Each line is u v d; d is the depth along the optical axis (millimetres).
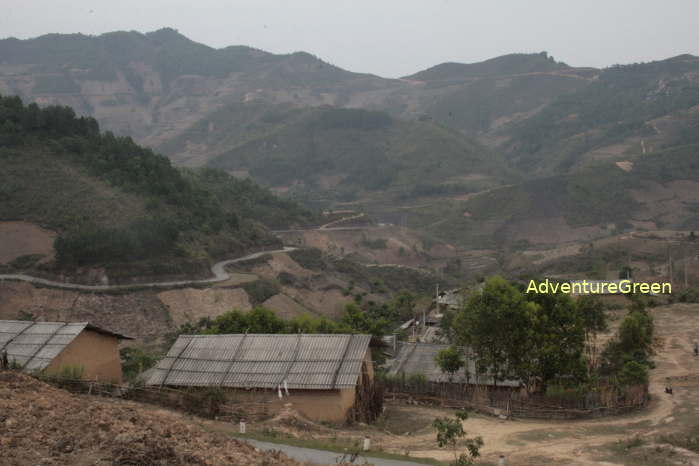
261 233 142500
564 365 44406
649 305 83000
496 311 43188
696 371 55188
